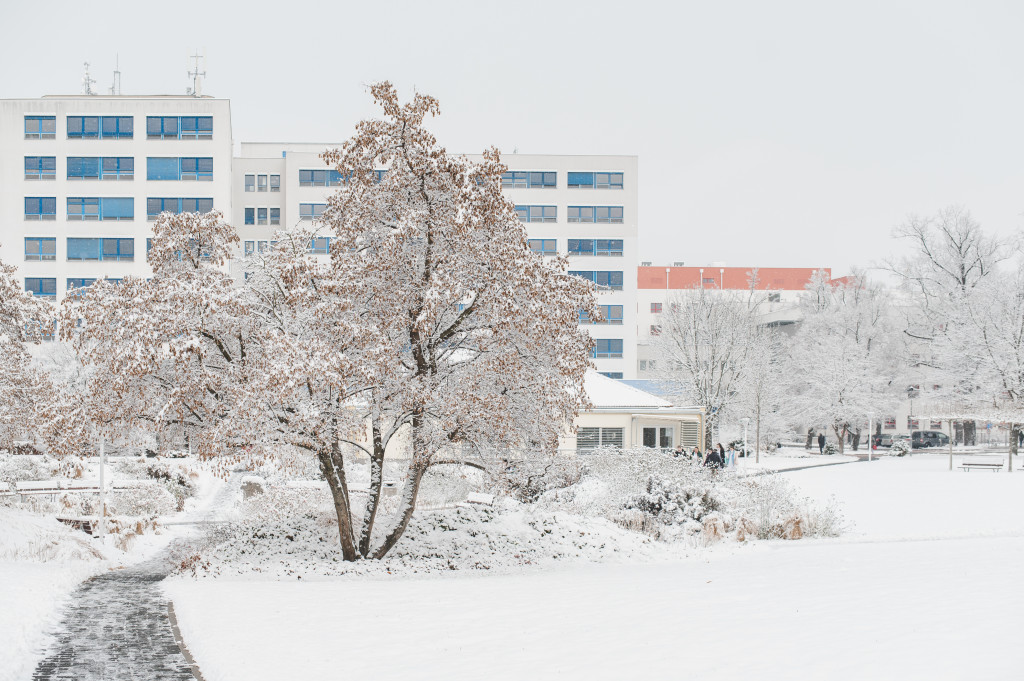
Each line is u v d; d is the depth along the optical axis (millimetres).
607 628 10438
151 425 19000
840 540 21984
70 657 10023
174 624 11742
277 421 17750
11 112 66500
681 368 58000
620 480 27062
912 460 50500
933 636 8812
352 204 19672
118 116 67000
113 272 66500
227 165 67438
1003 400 48000
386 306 18438
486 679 8328
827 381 63969
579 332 19812
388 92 19078
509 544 21531
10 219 66250
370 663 9172
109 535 23297
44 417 19516
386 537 20891
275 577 17625
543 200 73938
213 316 17734
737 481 27422
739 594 12547
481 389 18922
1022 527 23125
